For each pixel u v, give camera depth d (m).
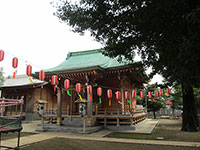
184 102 14.70
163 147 8.50
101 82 17.08
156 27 5.72
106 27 7.01
